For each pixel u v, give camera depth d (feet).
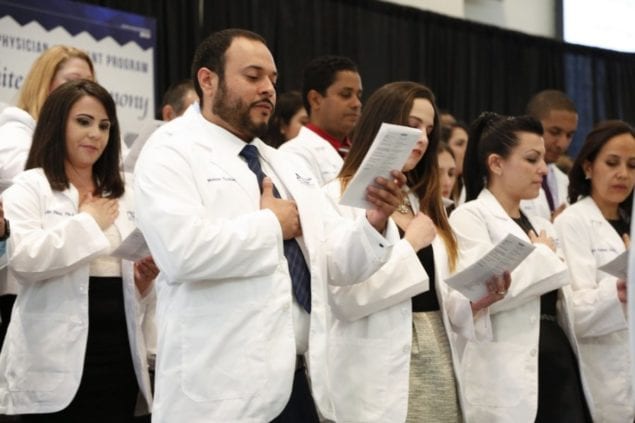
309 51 21.49
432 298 10.06
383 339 9.40
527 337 10.90
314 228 8.78
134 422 10.43
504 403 10.67
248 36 8.87
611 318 11.45
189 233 7.86
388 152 8.28
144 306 10.85
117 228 10.62
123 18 17.42
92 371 10.09
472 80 24.57
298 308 8.55
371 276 9.27
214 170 8.48
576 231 12.42
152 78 17.76
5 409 9.82
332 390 9.46
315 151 13.11
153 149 8.52
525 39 25.72
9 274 10.65
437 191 10.47
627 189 12.68
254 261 7.97
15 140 11.76
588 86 26.81
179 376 7.97
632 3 28.86
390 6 23.11
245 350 7.91
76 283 9.98
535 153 11.49
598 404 11.96
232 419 7.77
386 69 22.89
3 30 15.87
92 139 10.58
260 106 8.70
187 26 19.63
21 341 9.89
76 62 12.49
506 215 11.40
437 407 9.61
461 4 25.22
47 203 10.25
